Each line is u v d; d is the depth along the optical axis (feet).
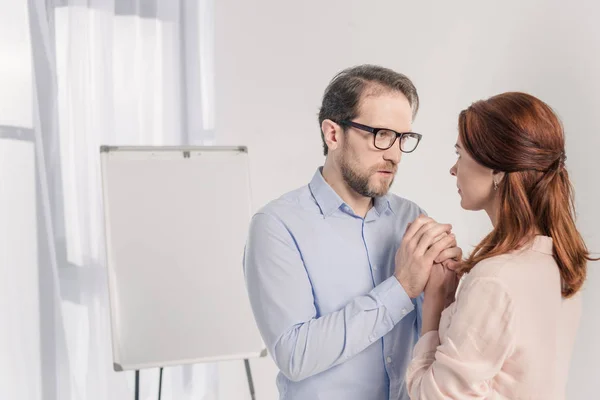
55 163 9.70
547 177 4.13
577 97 9.52
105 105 9.94
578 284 4.17
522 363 3.93
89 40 9.84
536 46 9.82
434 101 10.34
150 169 7.15
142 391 10.32
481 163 4.21
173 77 10.37
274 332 4.94
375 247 5.33
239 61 10.66
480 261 4.12
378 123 4.89
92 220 9.91
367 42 10.45
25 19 9.22
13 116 9.21
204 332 7.08
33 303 9.43
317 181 5.36
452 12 10.24
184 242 7.14
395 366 5.24
